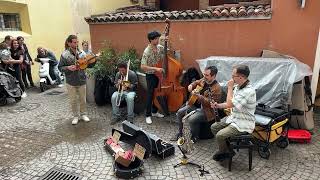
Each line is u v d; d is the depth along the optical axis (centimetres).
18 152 389
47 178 326
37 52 805
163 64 461
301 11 451
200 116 396
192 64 560
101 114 535
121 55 575
